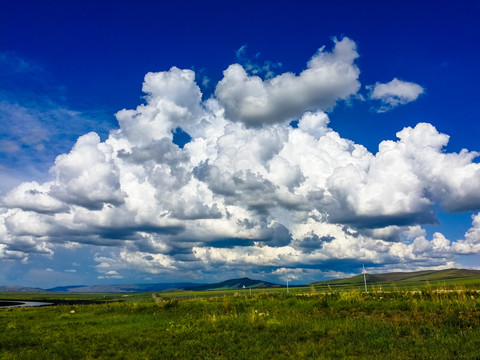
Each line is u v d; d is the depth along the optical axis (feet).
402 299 89.40
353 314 80.23
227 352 56.49
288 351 54.80
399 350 52.26
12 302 508.94
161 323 88.07
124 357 55.88
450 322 65.21
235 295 128.36
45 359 56.44
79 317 112.06
